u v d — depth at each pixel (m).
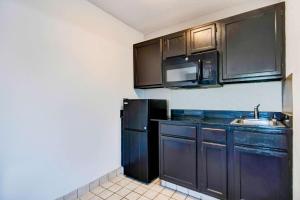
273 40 1.78
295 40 1.36
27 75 1.61
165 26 2.88
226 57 2.04
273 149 1.55
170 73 2.42
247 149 1.66
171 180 2.16
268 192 1.58
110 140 2.47
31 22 1.64
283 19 1.73
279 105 2.03
